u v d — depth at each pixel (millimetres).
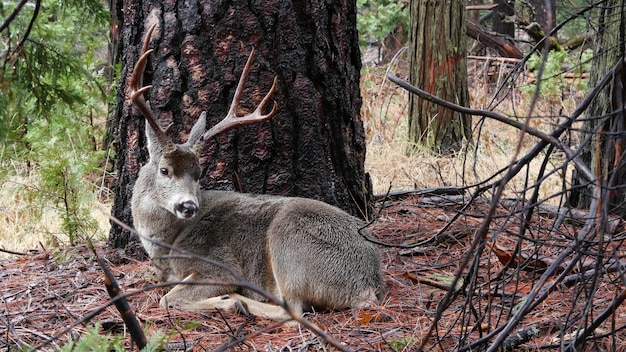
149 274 7043
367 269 6457
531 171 11195
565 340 5156
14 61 4527
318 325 5887
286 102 7535
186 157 6762
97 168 9844
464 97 13414
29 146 10102
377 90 15703
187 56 7414
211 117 7449
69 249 7828
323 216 6562
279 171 7559
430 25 13188
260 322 6152
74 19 9312
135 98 6641
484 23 24734
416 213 8672
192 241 6836
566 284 6301
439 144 13180
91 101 10398
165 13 7449
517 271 4684
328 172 7758
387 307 6199
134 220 7109
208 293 6617
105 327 5758
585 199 8953
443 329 5578
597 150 4086
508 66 17266
